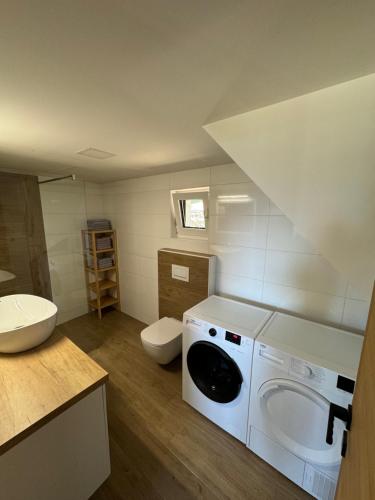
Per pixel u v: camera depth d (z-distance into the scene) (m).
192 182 2.17
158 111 0.93
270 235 1.75
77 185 2.90
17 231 2.38
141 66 0.64
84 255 3.06
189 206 2.31
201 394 1.62
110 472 1.23
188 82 0.73
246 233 1.87
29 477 0.84
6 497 0.78
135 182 2.70
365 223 0.82
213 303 1.87
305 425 1.18
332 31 0.50
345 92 0.75
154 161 1.81
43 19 0.47
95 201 3.12
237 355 1.40
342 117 0.78
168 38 0.53
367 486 0.43
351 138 0.78
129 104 0.87
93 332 2.79
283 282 1.73
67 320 3.02
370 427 0.47
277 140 0.91
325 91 0.78
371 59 0.61
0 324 1.45
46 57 0.59
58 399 0.87
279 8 0.45
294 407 1.21
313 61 0.62
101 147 1.43
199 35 0.52
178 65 0.63
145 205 2.65
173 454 1.40
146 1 0.43
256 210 1.79
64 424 0.92
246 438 1.43
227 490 1.22
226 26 0.49
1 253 2.28
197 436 1.51
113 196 3.02
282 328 1.46
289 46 0.56
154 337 2.03
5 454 0.76
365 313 1.43
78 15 0.46
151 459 1.37
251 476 1.29
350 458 0.60
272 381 1.25
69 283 2.96
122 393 1.86
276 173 0.94
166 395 1.85
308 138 0.85
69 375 0.99
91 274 3.20
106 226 3.09
